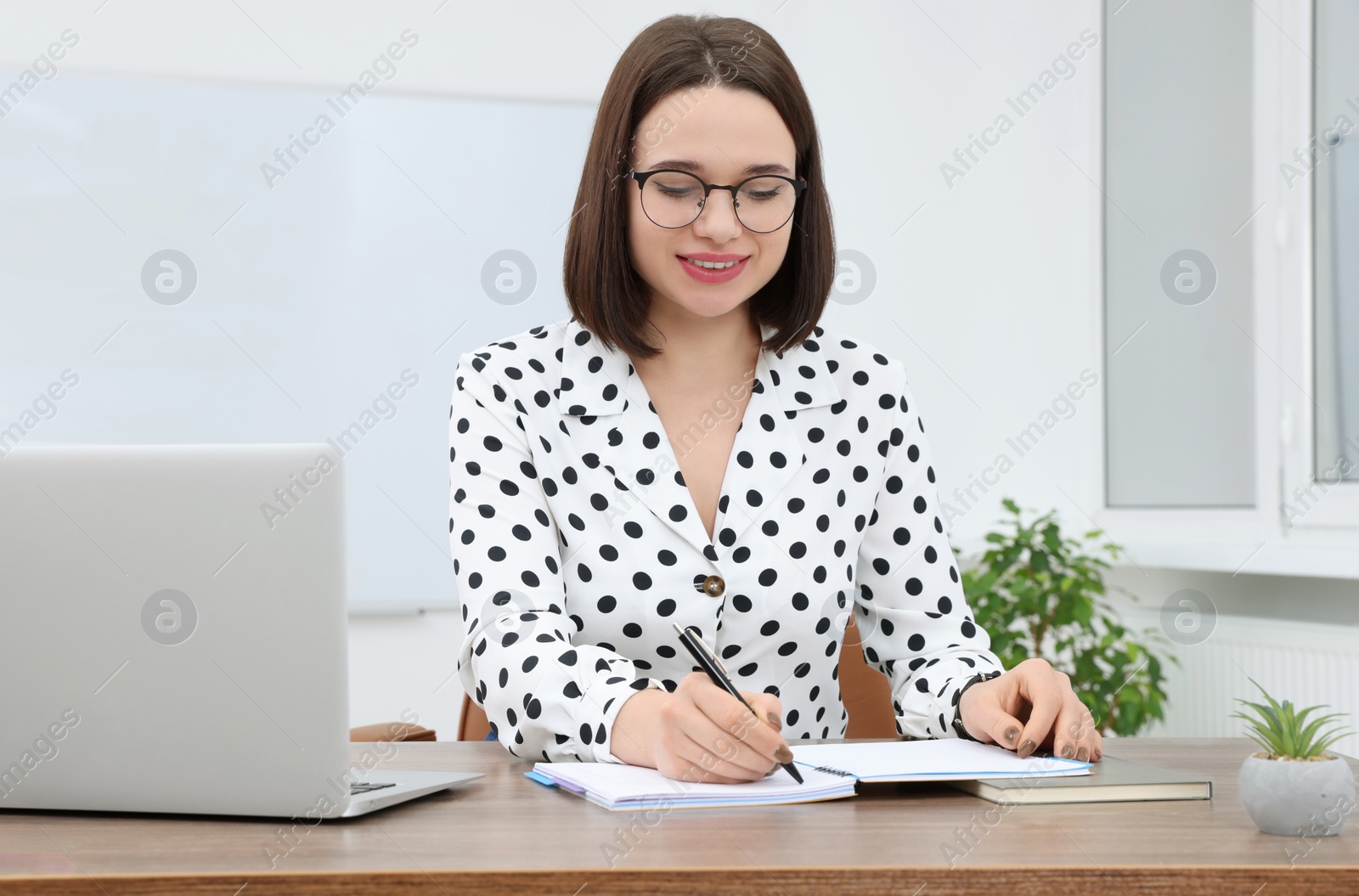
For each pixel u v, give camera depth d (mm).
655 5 3426
